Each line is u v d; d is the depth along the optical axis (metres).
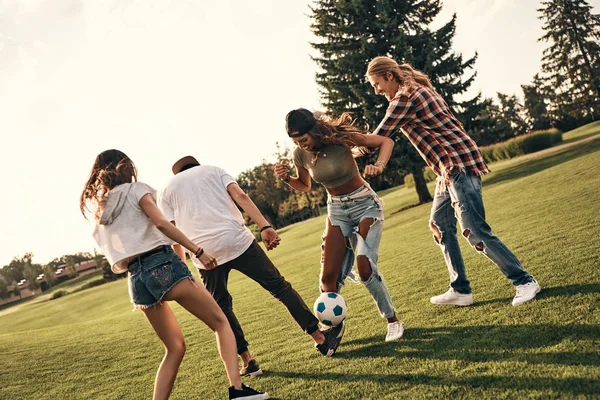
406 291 5.56
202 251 3.23
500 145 35.94
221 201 3.99
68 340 7.32
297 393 3.29
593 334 3.02
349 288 6.71
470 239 4.12
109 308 17.02
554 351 2.94
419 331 3.97
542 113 70.56
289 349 4.48
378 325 4.50
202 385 3.95
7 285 83.75
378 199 4.14
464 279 4.40
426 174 37.88
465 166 4.14
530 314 3.66
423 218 15.85
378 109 24.17
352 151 4.17
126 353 5.79
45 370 5.55
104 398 4.17
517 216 9.16
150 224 3.22
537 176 15.41
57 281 85.25
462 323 3.90
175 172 4.22
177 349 3.29
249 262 3.94
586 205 7.86
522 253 5.75
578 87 47.06
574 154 22.12
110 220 3.18
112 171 3.23
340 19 25.59
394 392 2.93
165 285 3.13
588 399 2.31
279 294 3.98
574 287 3.96
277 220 61.41
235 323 3.98
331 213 4.19
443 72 24.84
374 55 24.62
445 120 4.15
